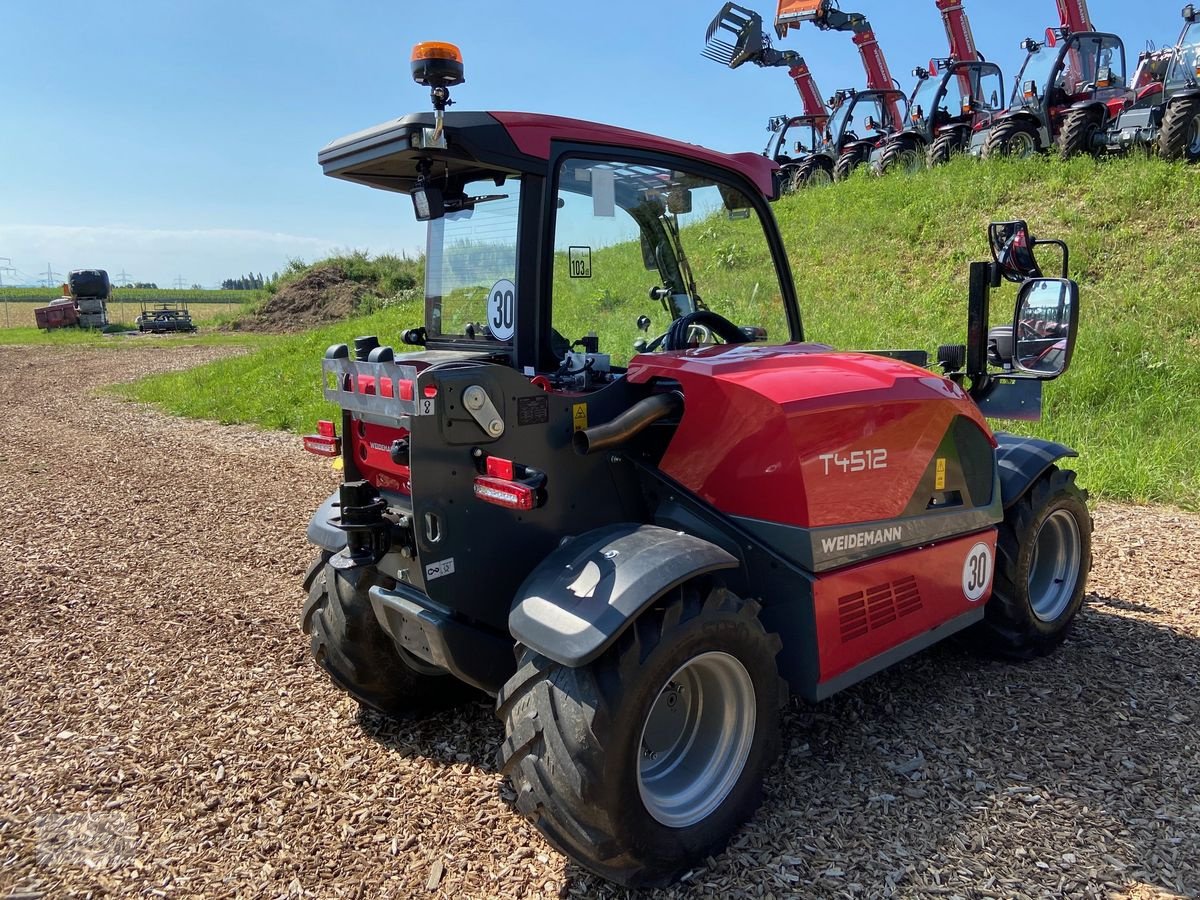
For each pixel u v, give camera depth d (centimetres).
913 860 256
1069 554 409
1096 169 1232
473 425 254
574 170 292
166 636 441
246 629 449
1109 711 344
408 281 3033
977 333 403
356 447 310
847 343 971
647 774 259
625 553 247
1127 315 909
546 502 275
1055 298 362
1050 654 399
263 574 539
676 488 297
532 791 233
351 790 302
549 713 232
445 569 256
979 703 353
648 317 324
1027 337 374
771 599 289
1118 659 393
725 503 293
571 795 227
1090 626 430
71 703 371
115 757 326
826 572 285
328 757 324
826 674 288
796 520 279
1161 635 417
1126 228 1065
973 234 1184
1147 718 338
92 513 697
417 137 258
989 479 355
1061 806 281
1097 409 784
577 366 292
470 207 305
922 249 1206
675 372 289
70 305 3206
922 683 372
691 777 263
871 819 276
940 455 326
